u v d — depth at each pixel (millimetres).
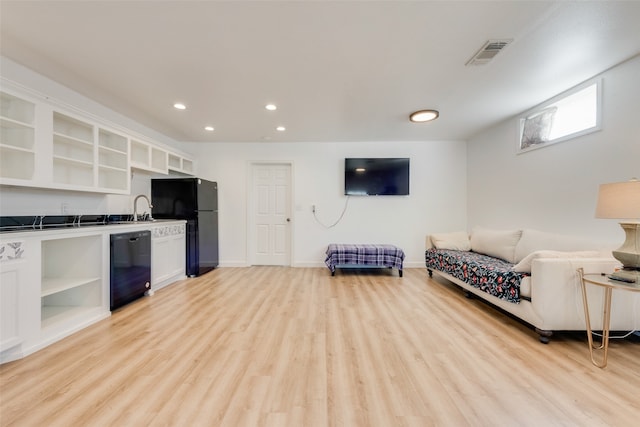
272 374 1611
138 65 2246
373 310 2674
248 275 4117
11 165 2148
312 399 1398
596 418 1269
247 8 1605
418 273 4312
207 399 1393
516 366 1702
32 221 2418
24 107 2125
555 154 2938
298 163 4773
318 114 3406
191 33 1836
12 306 1738
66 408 1324
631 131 2188
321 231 4773
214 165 4766
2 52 2061
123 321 2395
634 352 1863
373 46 1999
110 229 2557
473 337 2102
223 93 2779
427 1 1558
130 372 1624
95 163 2689
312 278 3953
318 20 1716
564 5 1594
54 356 1801
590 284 1973
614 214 1670
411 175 4781
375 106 3152
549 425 1229
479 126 3973
